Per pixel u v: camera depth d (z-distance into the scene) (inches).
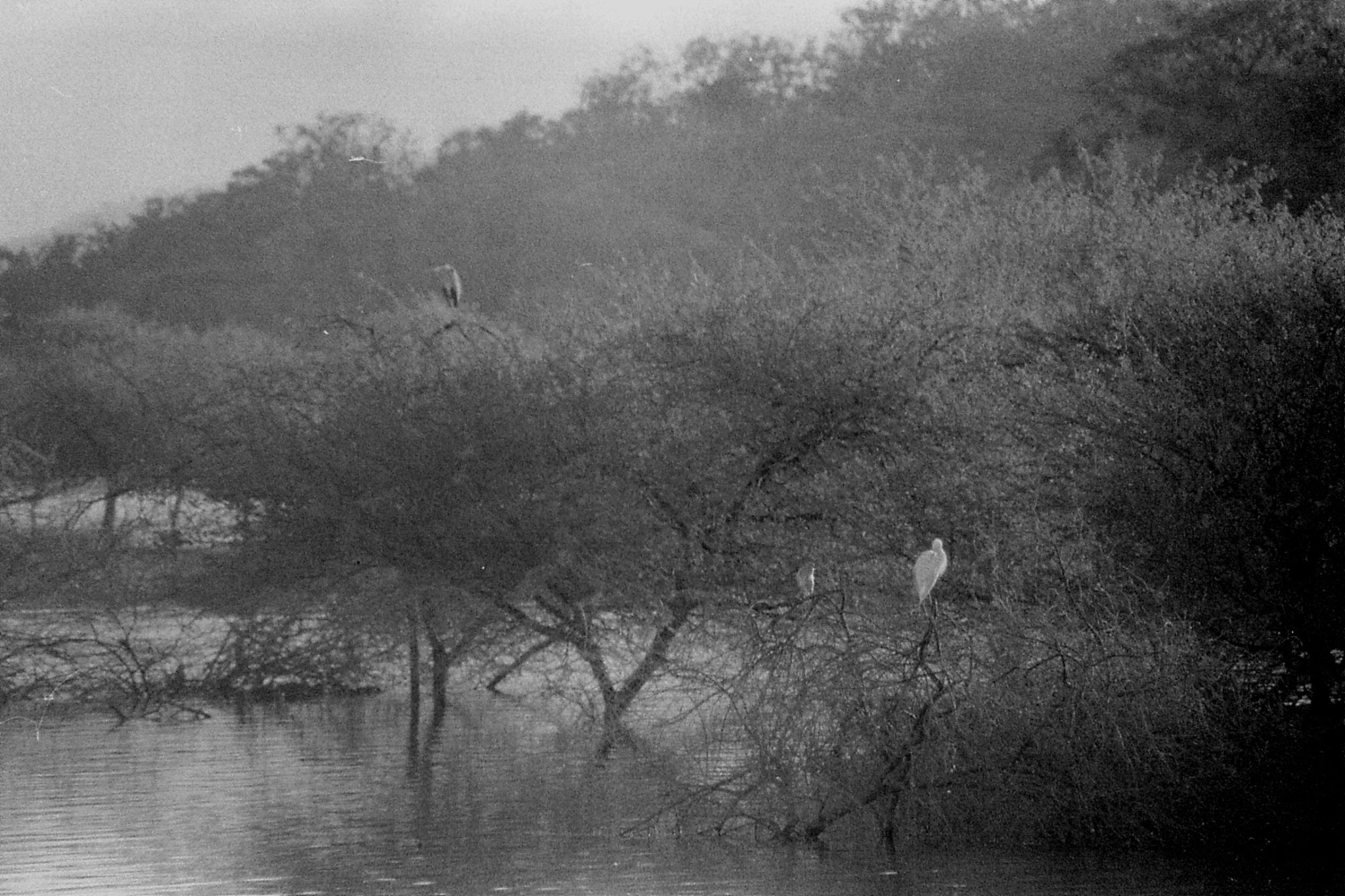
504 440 702.5
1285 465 528.1
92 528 877.2
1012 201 908.0
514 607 705.0
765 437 671.1
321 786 589.6
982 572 580.4
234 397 895.1
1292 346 549.0
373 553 719.7
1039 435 602.5
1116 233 824.9
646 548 668.1
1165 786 474.3
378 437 716.7
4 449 972.6
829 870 455.2
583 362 734.5
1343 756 500.1
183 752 666.8
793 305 714.2
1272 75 1376.7
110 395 1477.6
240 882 454.6
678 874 453.1
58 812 549.3
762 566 652.1
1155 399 554.9
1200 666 488.4
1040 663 478.0
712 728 533.0
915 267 812.6
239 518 800.9
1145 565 536.1
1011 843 478.3
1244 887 437.1
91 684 813.2
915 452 638.5
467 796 565.6
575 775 593.3
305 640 880.3
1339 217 952.3
